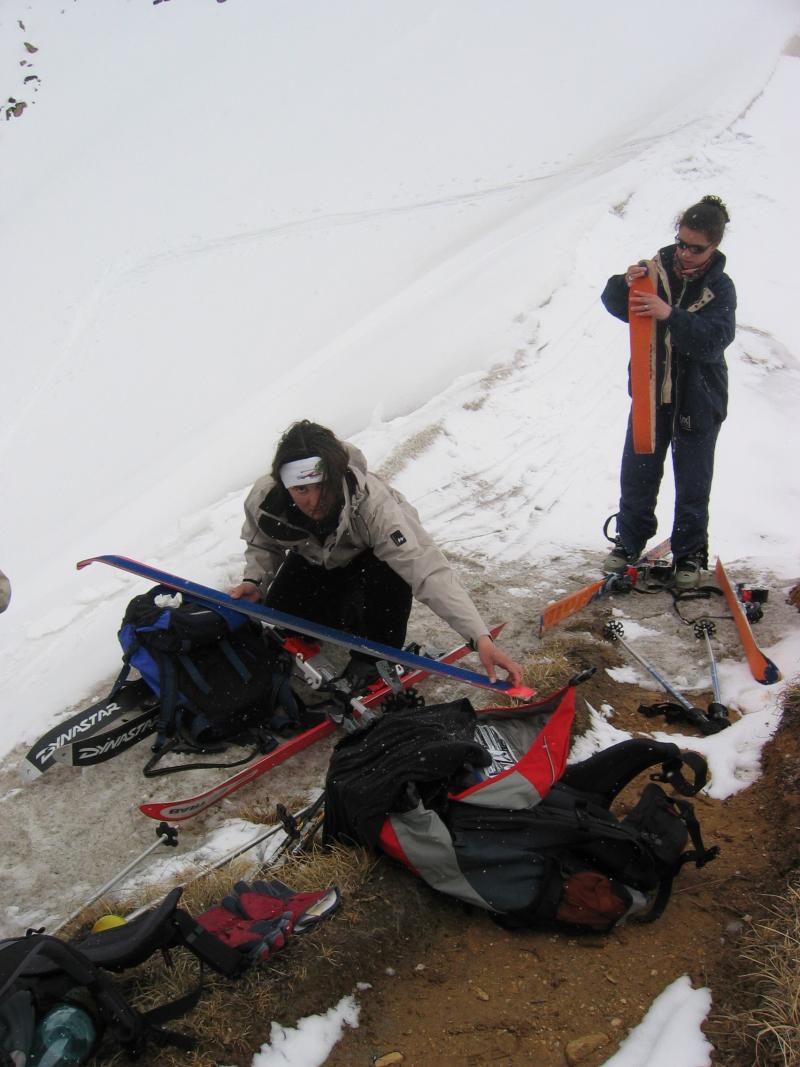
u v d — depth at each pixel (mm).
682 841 2885
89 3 31672
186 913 2496
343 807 2967
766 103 19188
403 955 2768
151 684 3811
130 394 13500
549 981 2697
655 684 4273
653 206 13875
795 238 13148
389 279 15492
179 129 24938
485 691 4180
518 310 10250
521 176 19328
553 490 6855
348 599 3982
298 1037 2480
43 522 10336
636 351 4375
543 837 2816
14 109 27297
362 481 3508
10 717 4352
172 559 6023
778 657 4383
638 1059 2436
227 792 3561
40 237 20766
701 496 4840
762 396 8938
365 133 23062
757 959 2639
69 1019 2225
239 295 16234
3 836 3494
